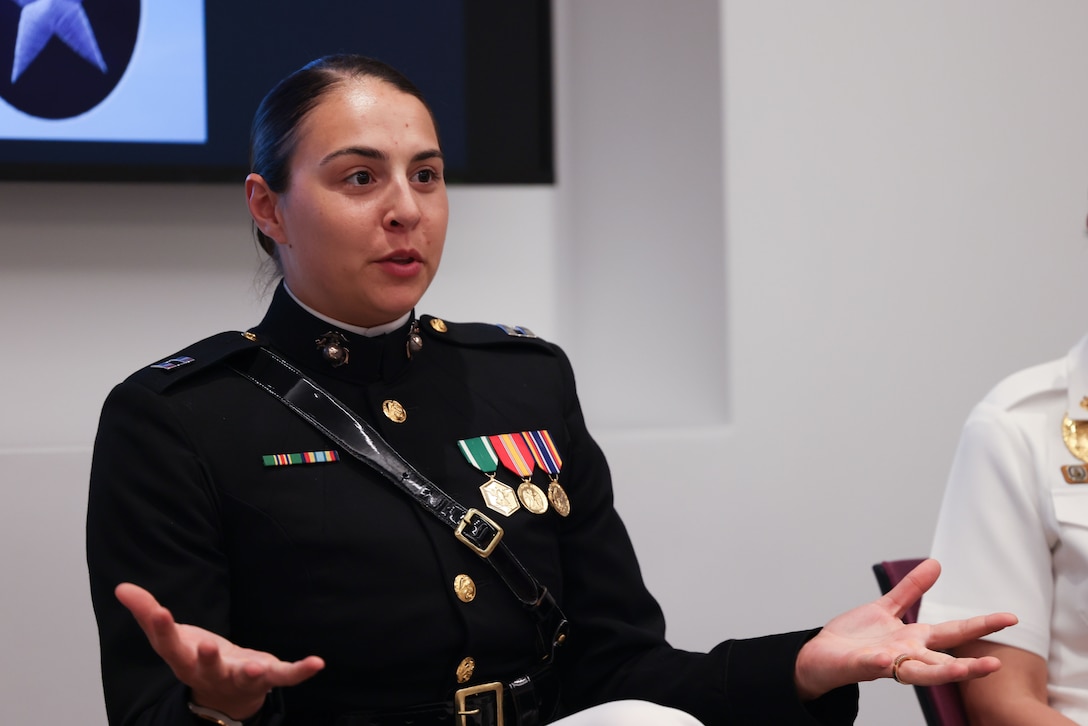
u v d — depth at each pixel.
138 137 4.34
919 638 2.22
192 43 4.39
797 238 4.72
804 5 4.77
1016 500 2.96
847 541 4.70
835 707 2.39
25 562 3.95
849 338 4.74
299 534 2.39
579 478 2.86
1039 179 4.91
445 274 4.80
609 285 4.93
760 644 2.49
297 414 2.52
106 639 2.31
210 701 2.05
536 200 4.91
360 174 2.50
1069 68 4.95
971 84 4.88
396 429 2.59
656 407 4.80
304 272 2.57
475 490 2.59
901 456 4.75
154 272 4.43
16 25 4.23
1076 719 2.82
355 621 2.38
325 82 2.54
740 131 4.69
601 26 4.96
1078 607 2.89
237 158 4.41
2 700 3.91
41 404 4.29
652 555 4.54
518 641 2.52
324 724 2.37
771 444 4.66
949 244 4.83
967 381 4.83
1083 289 4.93
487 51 4.67
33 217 4.32
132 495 2.37
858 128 4.79
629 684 2.64
